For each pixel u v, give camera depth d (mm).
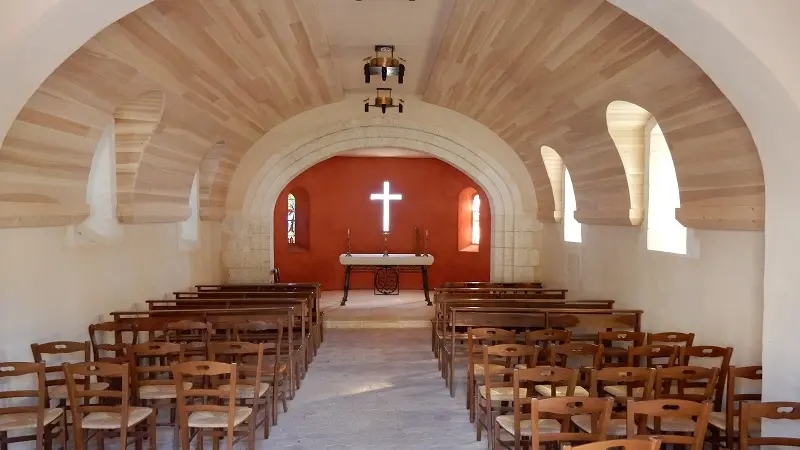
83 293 7148
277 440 6125
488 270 17719
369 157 18172
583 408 3986
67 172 6410
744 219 5637
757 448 5062
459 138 13039
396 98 12914
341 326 12766
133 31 5520
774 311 4934
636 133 8172
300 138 12883
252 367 5746
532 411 3982
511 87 9297
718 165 5918
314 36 7984
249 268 13172
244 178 12984
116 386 5879
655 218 8133
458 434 6316
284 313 7875
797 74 4219
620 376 4719
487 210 17656
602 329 8391
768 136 4746
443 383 8297
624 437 4734
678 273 7234
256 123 11586
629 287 8734
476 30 7461
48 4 3824
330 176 18156
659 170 8102
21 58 4074
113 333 7758
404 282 18203
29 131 5391
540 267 13406
